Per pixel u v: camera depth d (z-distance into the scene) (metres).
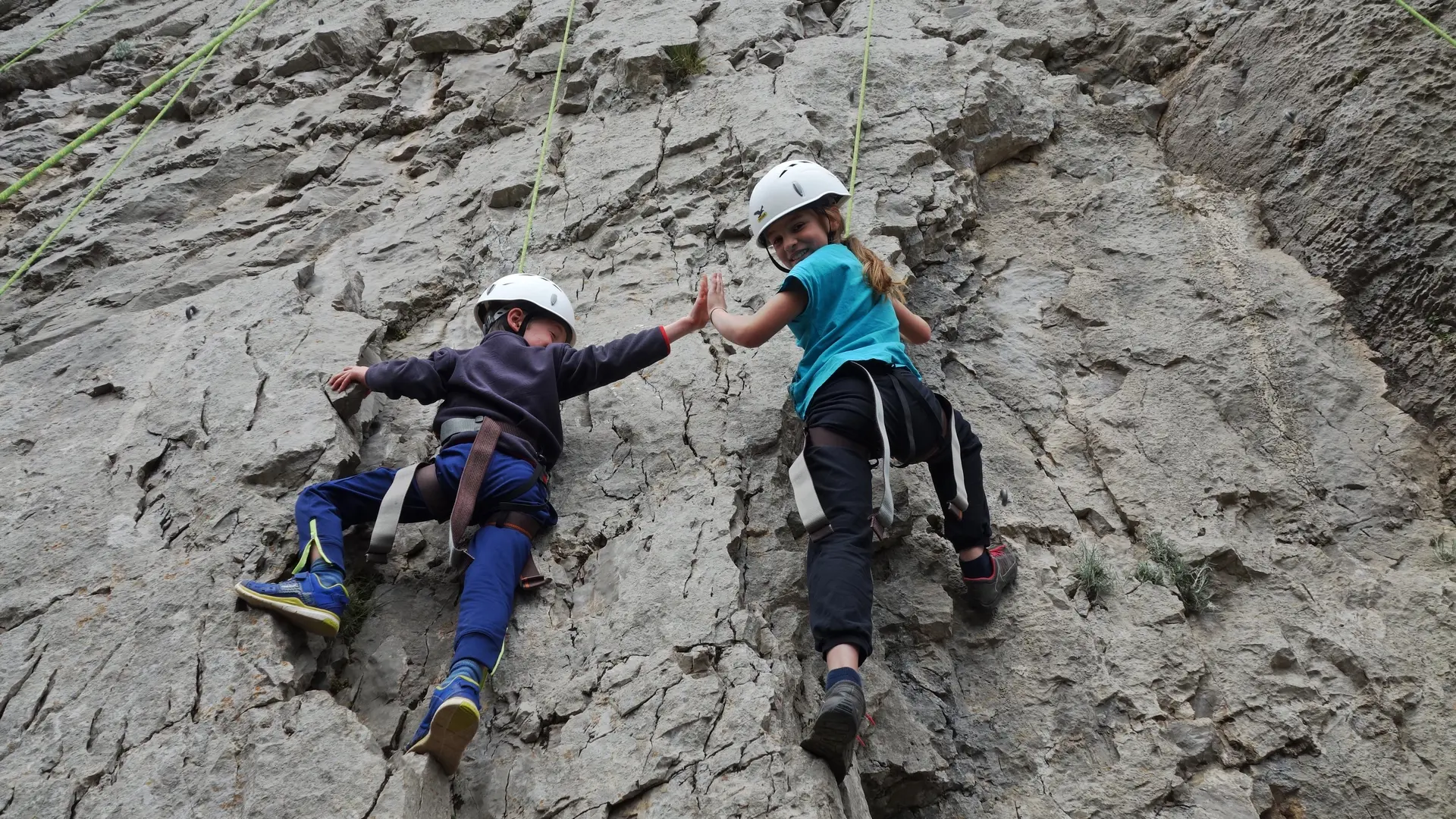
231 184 6.13
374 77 6.80
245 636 3.10
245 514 3.49
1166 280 4.98
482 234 5.19
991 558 3.69
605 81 5.91
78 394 4.21
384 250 5.17
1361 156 4.88
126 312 5.02
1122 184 5.47
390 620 3.41
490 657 2.97
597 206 5.11
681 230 4.90
